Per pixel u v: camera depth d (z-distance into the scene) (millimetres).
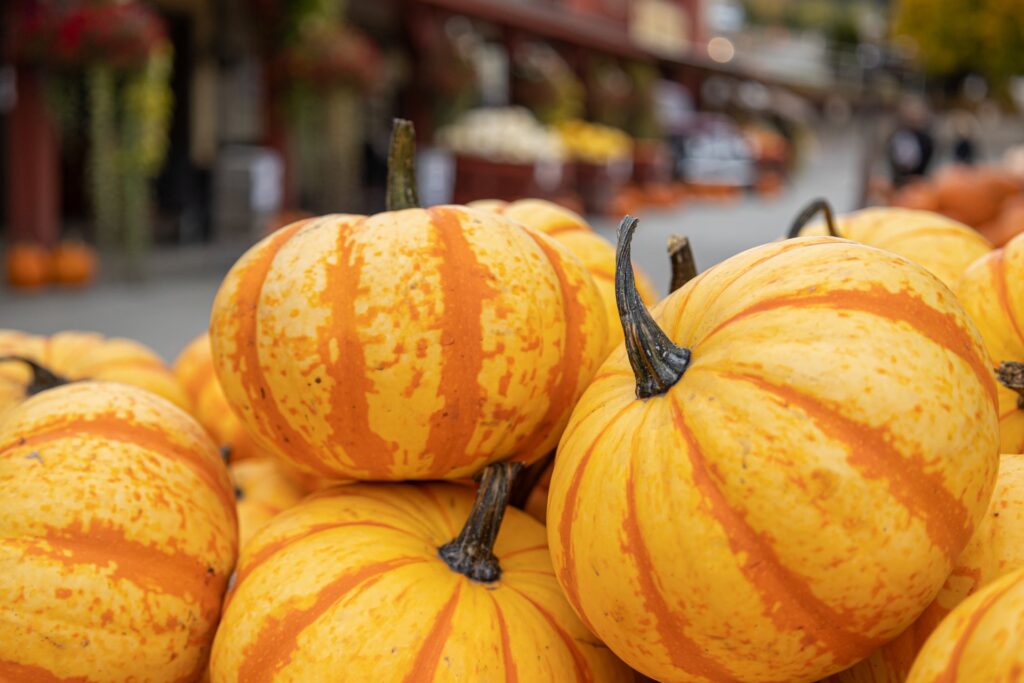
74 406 558
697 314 489
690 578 439
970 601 425
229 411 798
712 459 439
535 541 558
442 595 506
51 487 519
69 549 513
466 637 495
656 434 453
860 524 429
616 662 529
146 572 527
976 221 2029
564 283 557
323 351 508
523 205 685
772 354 445
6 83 3707
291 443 540
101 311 2516
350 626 493
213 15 4070
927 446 434
